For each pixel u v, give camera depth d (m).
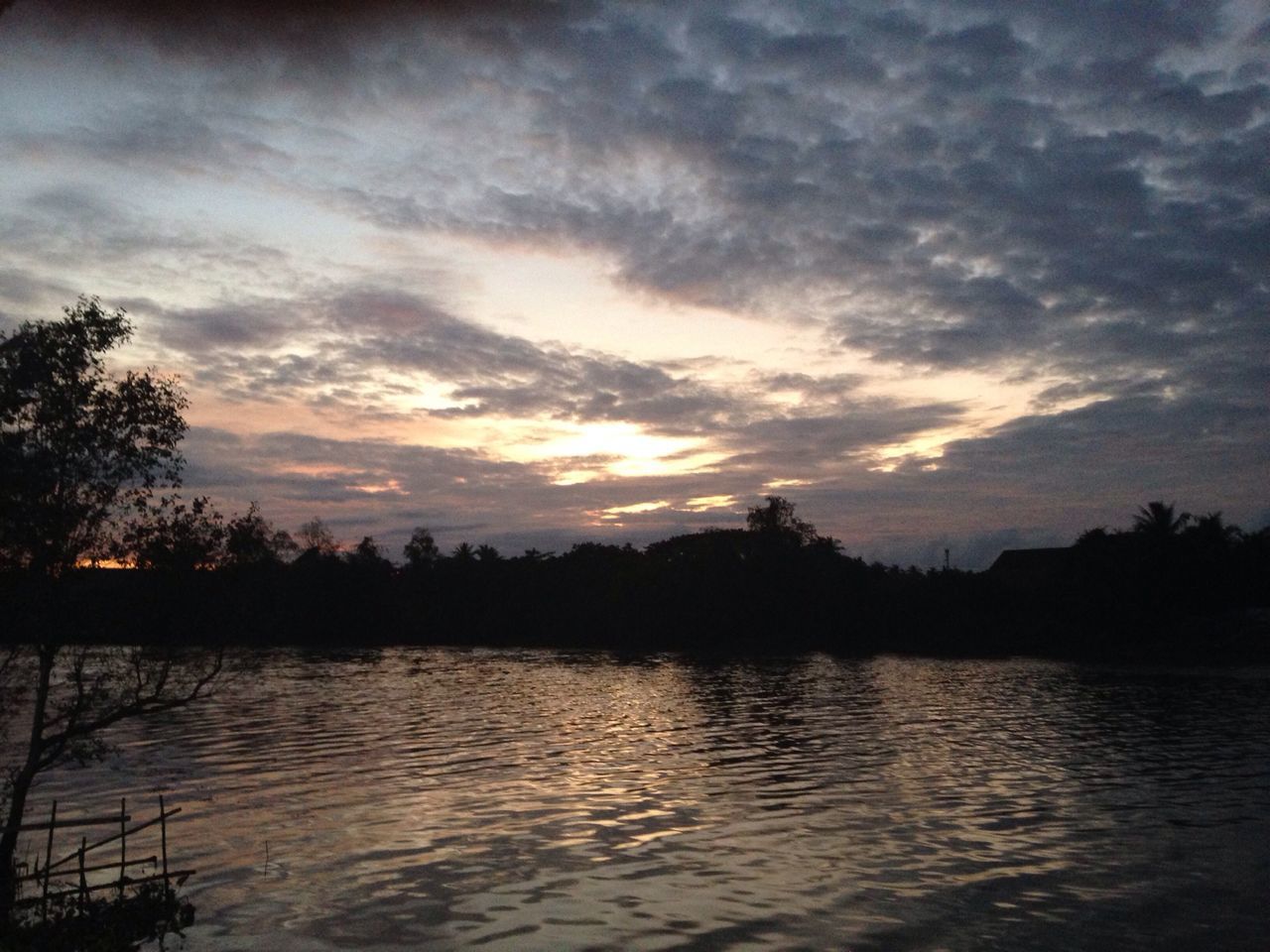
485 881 20.11
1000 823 24.91
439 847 22.75
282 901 18.80
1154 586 90.44
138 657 18.64
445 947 16.47
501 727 44.66
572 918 17.83
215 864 21.34
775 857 21.80
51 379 17.48
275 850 22.50
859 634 103.38
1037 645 93.19
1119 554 93.81
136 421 18.23
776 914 18.00
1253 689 60.19
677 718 47.84
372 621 120.19
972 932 17.09
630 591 116.38
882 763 34.22
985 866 21.05
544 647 111.56
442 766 34.06
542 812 26.41
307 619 113.56
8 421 17.41
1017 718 47.03
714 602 109.50
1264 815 25.73
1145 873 20.50
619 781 30.92
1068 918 17.78
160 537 18.45
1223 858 21.61
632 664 85.25
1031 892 19.22
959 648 96.75
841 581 107.69
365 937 16.92
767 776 31.66
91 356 17.95
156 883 18.84
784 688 63.19
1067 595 96.25
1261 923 17.55
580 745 39.03
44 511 17.42
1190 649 83.56
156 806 27.28
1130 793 28.64
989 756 35.66
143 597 18.39
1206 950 16.34
